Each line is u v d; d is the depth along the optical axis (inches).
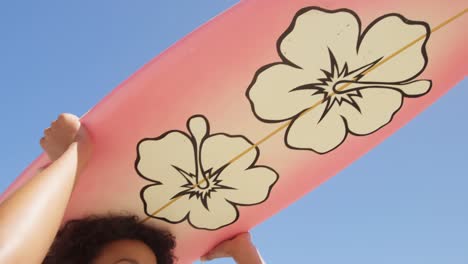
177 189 60.8
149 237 63.1
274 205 65.9
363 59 53.3
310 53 51.8
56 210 38.3
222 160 59.0
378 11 49.9
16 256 31.1
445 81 57.7
